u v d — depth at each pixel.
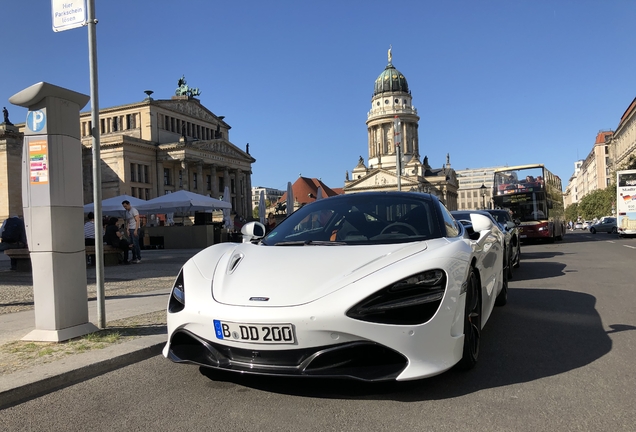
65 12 5.50
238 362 3.18
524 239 27.00
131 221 14.98
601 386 3.52
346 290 3.15
